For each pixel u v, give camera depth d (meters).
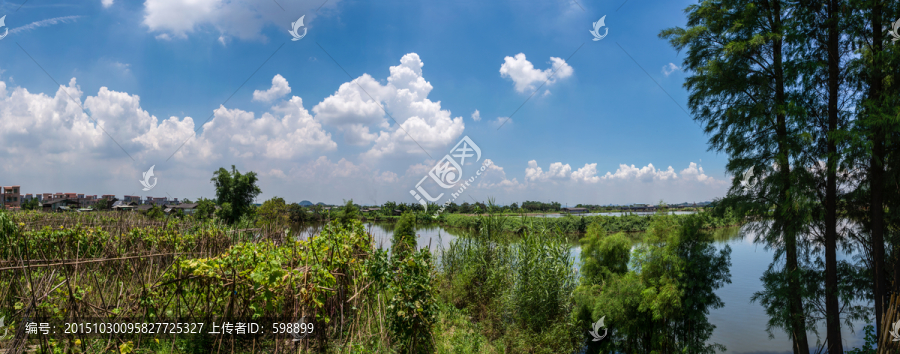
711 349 9.33
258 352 6.43
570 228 25.94
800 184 8.21
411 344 6.78
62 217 20.67
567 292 9.62
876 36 8.16
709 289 9.23
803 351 8.82
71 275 7.23
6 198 63.22
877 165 8.11
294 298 6.23
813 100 8.97
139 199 57.03
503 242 11.97
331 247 7.07
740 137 9.12
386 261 6.99
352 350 6.67
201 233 11.70
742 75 8.85
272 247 7.24
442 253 13.46
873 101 7.64
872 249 8.62
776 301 9.19
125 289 6.90
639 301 9.18
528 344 8.54
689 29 9.66
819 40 8.84
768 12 8.77
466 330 9.39
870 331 8.70
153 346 6.10
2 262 6.81
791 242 8.85
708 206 9.79
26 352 5.36
